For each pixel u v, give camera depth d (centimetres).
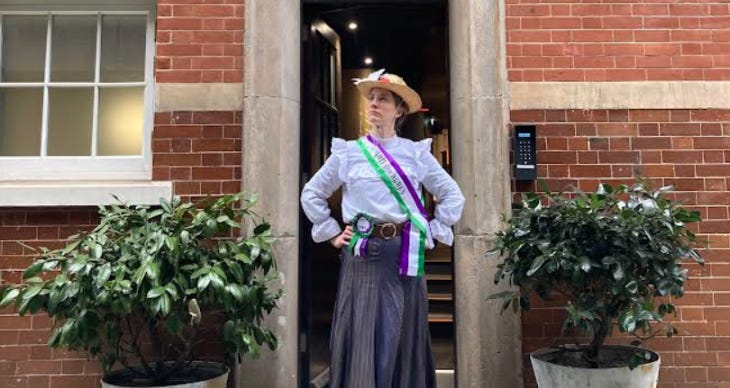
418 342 268
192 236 290
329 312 447
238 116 377
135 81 407
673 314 354
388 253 255
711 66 383
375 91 265
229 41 382
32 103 407
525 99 378
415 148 265
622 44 383
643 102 380
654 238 293
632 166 376
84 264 269
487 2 378
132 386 293
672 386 364
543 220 302
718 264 371
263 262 299
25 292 274
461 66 378
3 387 360
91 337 279
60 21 411
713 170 377
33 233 370
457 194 272
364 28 502
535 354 326
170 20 382
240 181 372
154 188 366
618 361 316
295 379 364
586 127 378
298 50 386
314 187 268
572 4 385
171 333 286
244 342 285
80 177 392
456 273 373
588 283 304
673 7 387
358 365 253
